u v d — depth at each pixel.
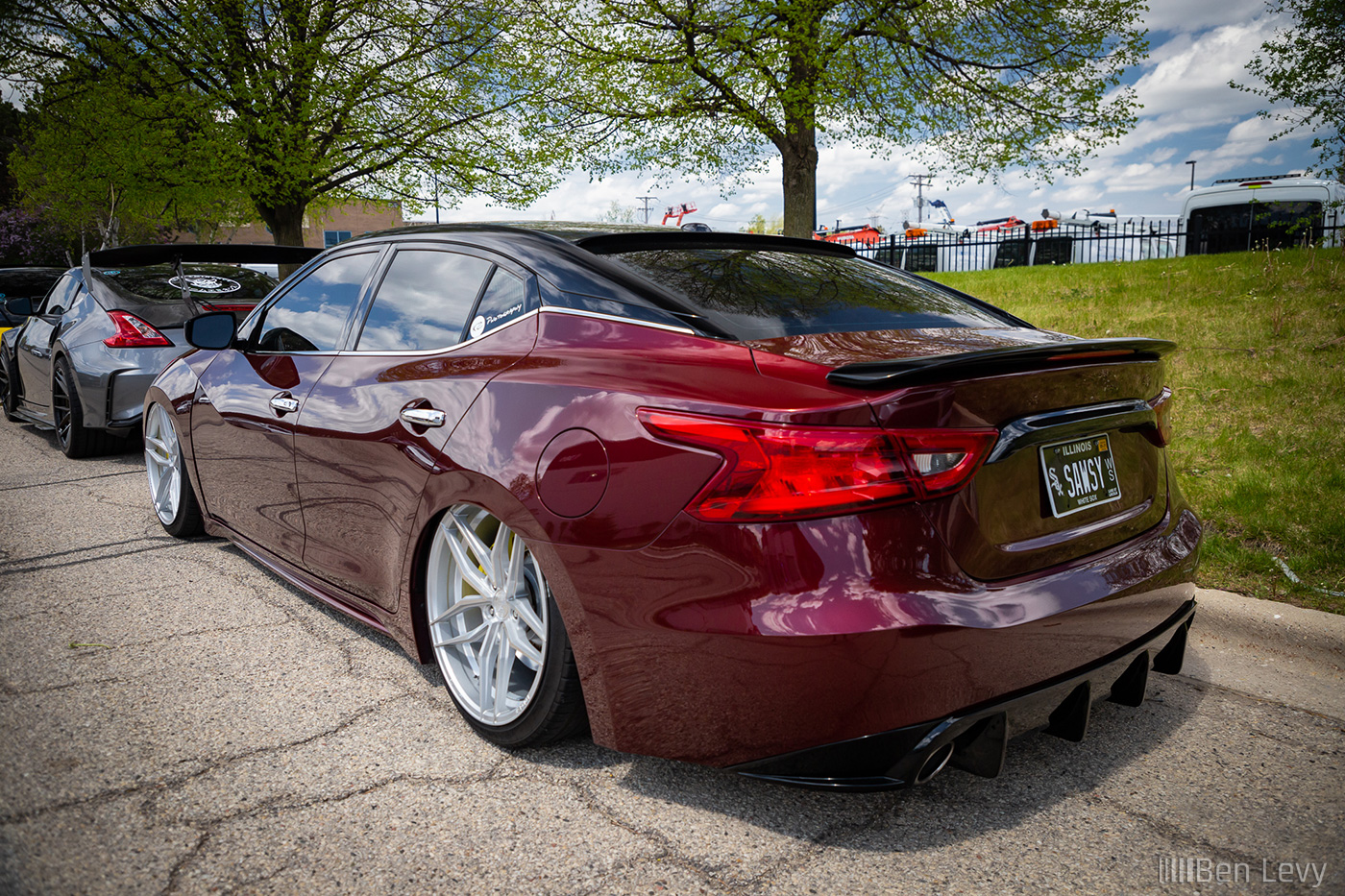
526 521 2.01
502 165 14.62
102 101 13.05
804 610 1.64
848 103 9.77
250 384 3.25
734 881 1.74
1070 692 1.89
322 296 3.15
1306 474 4.07
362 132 13.73
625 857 1.81
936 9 9.62
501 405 2.15
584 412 1.95
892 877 1.76
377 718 2.40
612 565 1.86
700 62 9.68
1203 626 3.09
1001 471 1.80
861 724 1.66
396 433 2.42
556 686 2.04
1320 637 2.84
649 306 2.13
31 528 4.35
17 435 7.43
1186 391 5.73
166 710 2.42
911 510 1.67
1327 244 11.66
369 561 2.63
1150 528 2.23
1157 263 11.79
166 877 1.70
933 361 1.65
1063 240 17.89
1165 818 1.98
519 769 2.15
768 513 1.67
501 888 1.71
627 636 1.86
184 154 13.14
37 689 2.54
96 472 5.81
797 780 1.75
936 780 2.14
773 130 10.17
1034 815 1.99
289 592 3.43
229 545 4.05
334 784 2.07
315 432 2.78
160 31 13.19
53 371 6.38
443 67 13.98
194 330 3.23
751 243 2.72
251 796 2.00
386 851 1.81
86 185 14.93
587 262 2.31
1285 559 3.35
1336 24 9.14
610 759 2.21
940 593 1.68
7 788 1.99
